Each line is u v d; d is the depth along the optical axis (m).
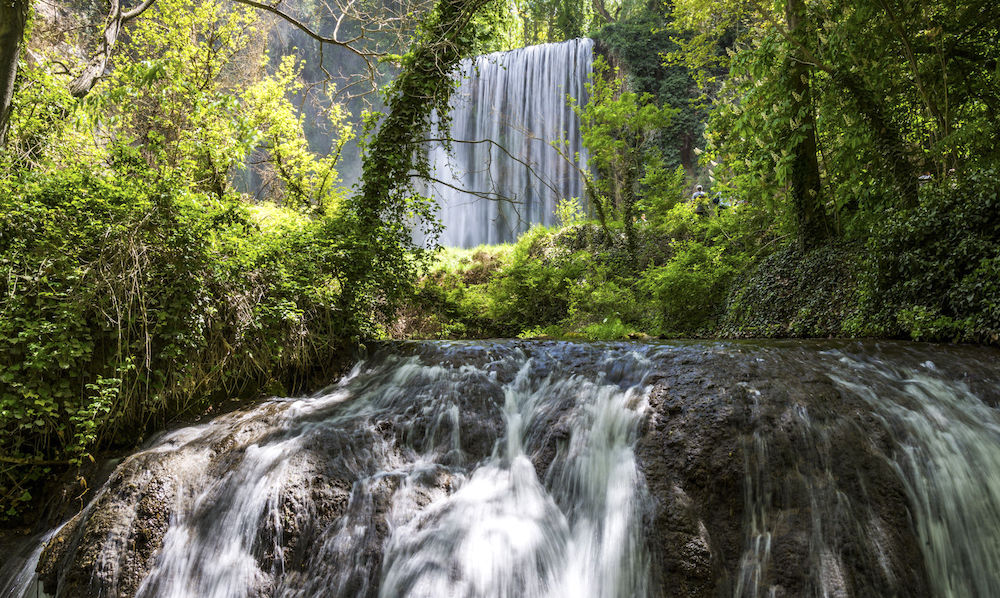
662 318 11.30
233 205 6.86
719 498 3.82
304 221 8.98
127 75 7.30
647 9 27.09
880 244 6.66
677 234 15.54
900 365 5.00
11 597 4.12
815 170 9.03
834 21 7.96
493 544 3.93
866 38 7.80
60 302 5.04
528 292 14.60
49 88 7.62
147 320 5.50
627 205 16.52
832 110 8.65
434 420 5.14
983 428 4.10
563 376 5.34
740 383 4.42
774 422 4.03
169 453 4.58
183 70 14.58
